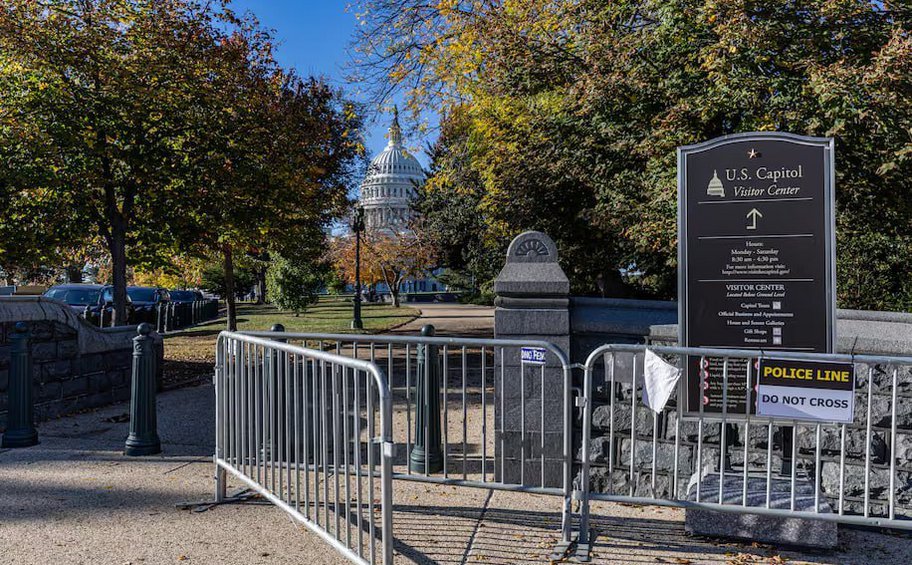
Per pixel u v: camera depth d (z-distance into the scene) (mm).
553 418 5691
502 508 5328
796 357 4297
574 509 5363
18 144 12680
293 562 4195
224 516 5047
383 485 3580
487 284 29312
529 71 13156
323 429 4172
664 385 4512
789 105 10008
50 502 5359
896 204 10812
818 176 4949
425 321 31531
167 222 14383
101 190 14516
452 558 4289
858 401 5020
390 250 53938
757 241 5051
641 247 14859
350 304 59938
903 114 9523
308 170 18531
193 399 10344
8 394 7375
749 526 4625
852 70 9055
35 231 13648
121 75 13016
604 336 5629
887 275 16547
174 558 4246
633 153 11891
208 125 14039
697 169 5172
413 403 9570
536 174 15148
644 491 5523
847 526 5047
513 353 5789
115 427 8414
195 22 14094
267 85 17656
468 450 7109
